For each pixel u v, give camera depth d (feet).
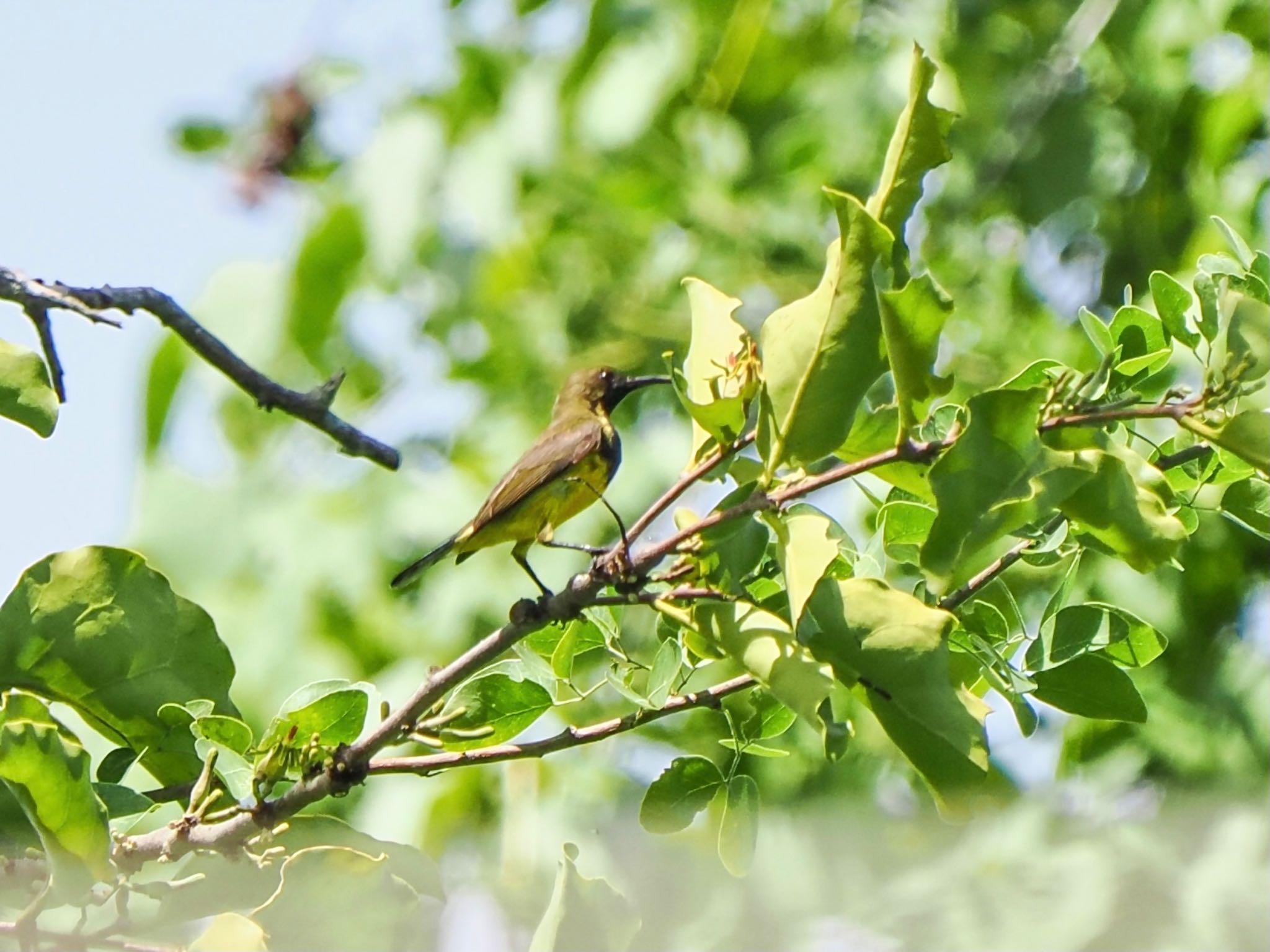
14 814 21.17
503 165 46.78
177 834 21.03
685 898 29.32
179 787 23.18
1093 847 35.83
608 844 36.17
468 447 47.57
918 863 34.81
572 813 39.50
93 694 23.26
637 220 48.08
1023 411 18.57
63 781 19.45
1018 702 21.56
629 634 37.40
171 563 42.88
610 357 46.88
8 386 22.34
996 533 18.56
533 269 48.24
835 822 34.65
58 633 23.13
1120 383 21.16
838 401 19.40
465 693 21.74
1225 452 21.77
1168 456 22.20
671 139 48.80
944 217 47.11
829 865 33.19
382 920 20.68
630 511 43.16
